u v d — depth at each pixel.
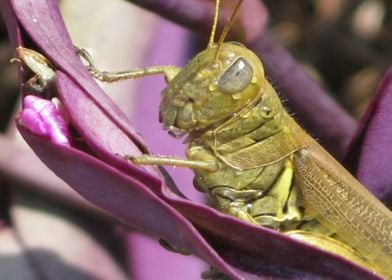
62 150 0.12
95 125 0.12
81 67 0.12
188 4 0.14
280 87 0.15
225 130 0.15
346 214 0.15
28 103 0.12
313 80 0.15
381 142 0.14
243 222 0.12
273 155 0.15
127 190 0.12
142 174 0.12
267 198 0.15
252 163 0.15
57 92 0.12
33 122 0.12
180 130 0.15
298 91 0.15
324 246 0.15
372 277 0.12
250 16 0.15
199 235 0.12
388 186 0.14
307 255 0.12
